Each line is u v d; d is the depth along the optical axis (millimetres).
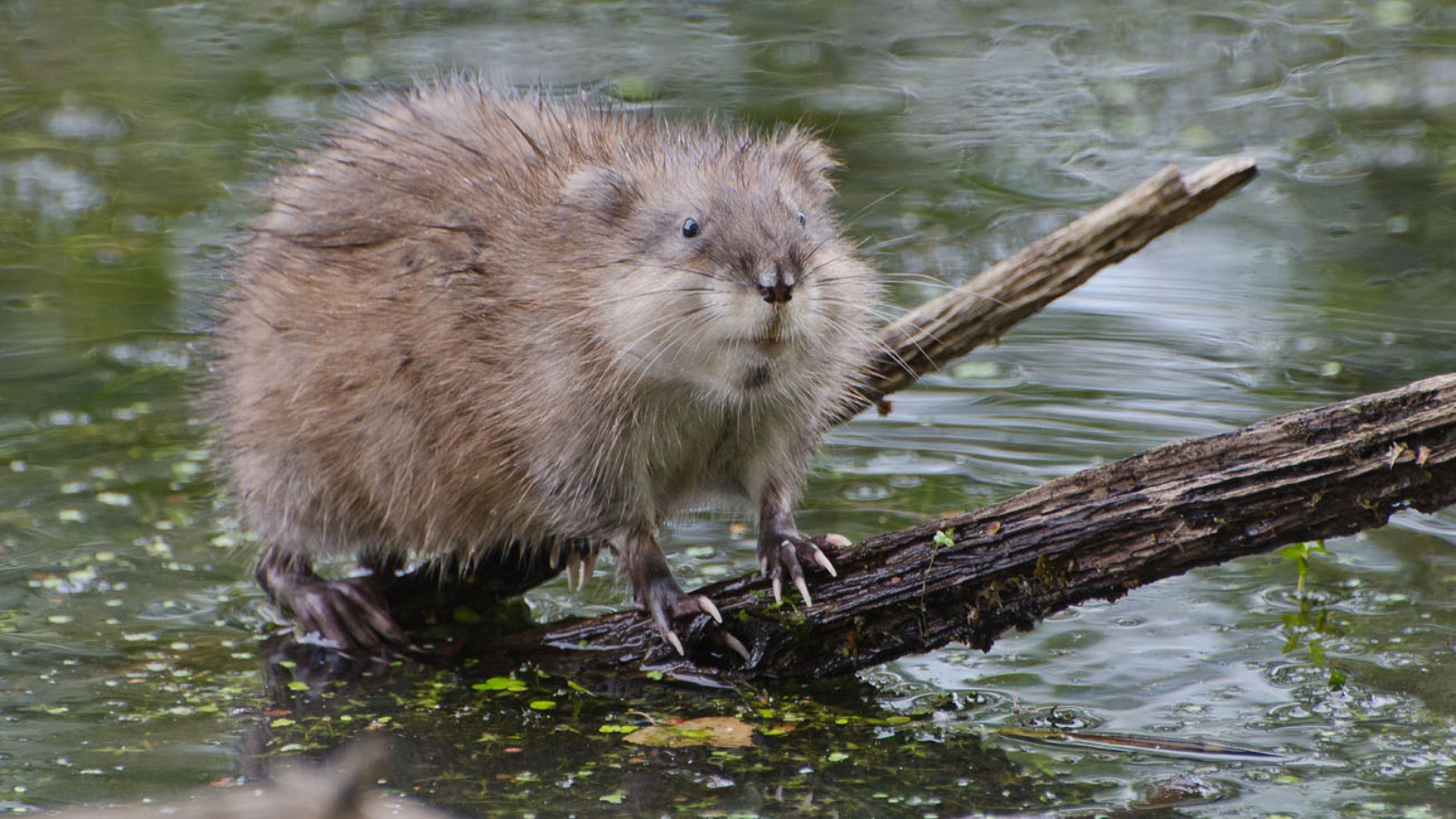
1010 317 11047
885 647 9180
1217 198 10953
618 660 9711
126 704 9086
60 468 12516
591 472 9523
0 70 22797
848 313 9547
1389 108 21047
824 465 12461
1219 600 10375
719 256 8812
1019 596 8797
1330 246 17203
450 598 10766
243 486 10586
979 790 7980
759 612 9328
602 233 9367
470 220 9766
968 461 12469
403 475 9961
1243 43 23797
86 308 15734
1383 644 9617
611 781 8141
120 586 10727
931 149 19828
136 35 24328
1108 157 19609
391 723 8891
